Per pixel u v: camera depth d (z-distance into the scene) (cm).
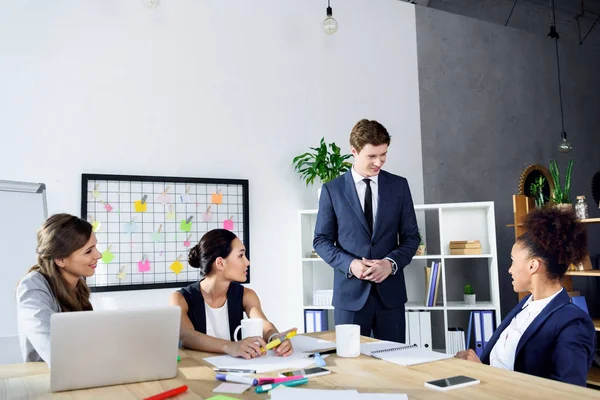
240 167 361
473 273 407
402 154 417
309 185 383
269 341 155
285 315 365
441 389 105
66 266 166
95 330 113
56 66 314
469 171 426
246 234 354
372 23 421
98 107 323
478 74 439
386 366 128
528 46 455
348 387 109
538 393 100
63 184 309
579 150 457
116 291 317
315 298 353
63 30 318
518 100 444
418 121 427
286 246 371
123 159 326
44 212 281
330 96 398
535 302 144
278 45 383
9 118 300
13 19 306
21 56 306
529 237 144
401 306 222
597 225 448
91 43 325
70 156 312
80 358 112
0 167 295
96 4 329
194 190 344
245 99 367
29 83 306
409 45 432
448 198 422
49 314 150
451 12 442
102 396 107
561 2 468
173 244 335
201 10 360
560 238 139
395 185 233
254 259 359
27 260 268
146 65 339
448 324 403
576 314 131
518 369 137
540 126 447
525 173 430
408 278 399
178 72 348
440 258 371
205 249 183
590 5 476
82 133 317
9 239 264
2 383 120
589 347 128
